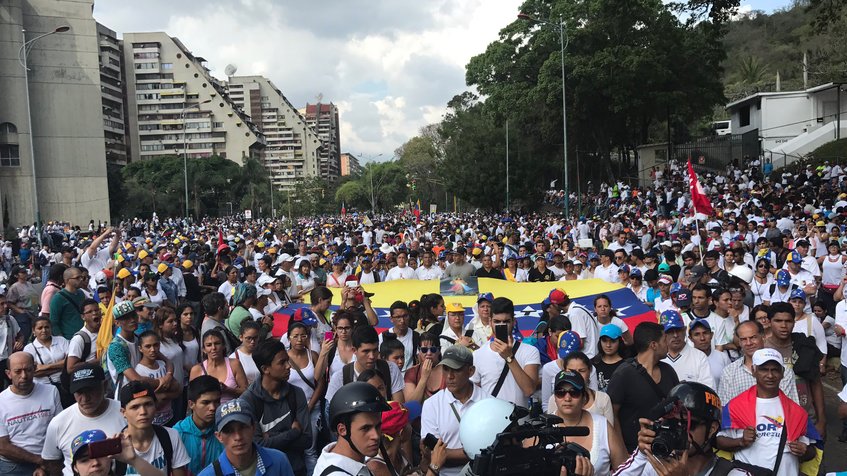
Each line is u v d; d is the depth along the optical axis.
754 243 17.73
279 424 5.77
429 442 5.01
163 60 140.88
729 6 23.08
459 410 5.16
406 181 125.12
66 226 55.75
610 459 4.69
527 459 3.46
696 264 12.66
